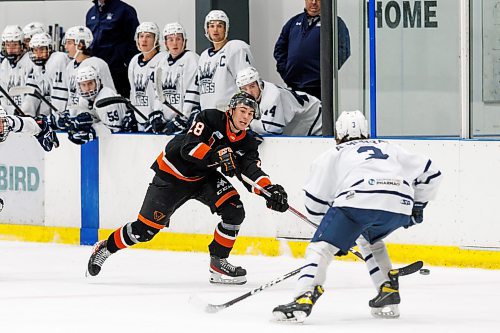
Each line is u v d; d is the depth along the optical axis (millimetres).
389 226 12453
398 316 13016
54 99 22000
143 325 12625
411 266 12789
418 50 18422
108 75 21266
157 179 15797
